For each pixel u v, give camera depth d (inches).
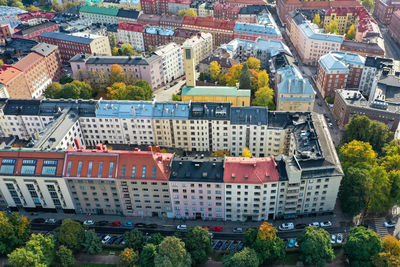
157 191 6673.2
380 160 7475.4
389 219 6820.9
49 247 5935.0
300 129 7800.2
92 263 6146.7
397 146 7500.0
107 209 7101.4
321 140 7268.7
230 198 6604.3
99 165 6628.9
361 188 6505.9
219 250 6299.2
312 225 6633.9
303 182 6427.2
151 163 6574.8
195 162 6663.4
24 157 6806.1
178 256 5506.9
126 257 5664.4
